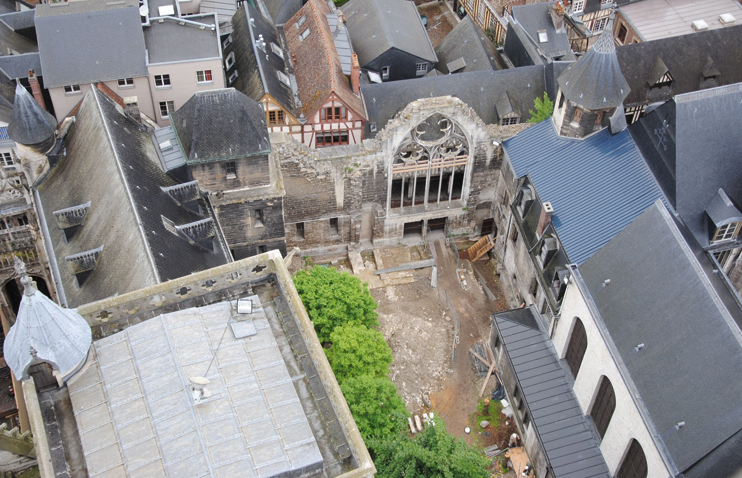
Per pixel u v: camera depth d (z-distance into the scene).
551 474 51.28
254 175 61.06
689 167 56.03
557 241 59.09
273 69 74.69
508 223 69.62
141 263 47.53
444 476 44.78
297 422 31.47
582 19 98.06
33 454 50.91
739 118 57.19
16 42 73.50
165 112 71.44
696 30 93.00
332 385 32.31
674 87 78.94
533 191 64.19
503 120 78.00
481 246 75.75
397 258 75.00
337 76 73.44
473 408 61.75
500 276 73.62
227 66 78.06
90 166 55.72
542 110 71.69
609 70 59.69
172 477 28.94
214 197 60.88
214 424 30.67
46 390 32.72
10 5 79.94
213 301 37.34
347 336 55.66
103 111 57.28
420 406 61.91
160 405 31.08
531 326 59.72
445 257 75.50
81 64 66.00
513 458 57.50
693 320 44.06
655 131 57.94
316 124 73.25
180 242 53.16
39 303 31.25
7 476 51.03
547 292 59.31
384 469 46.59
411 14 94.06
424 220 74.94
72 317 32.56
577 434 52.38
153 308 36.22
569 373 56.19
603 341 48.28
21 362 31.44
